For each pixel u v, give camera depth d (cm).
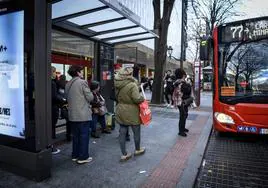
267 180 424
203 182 415
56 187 364
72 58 696
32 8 355
